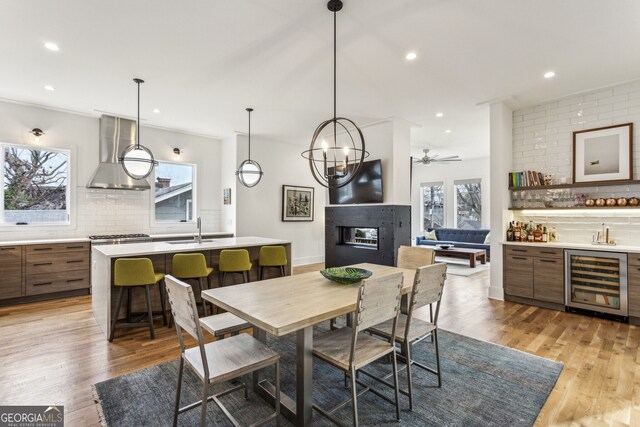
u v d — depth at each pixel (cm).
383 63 332
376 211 546
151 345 297
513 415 197
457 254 717
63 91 408
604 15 248
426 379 240
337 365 180
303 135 641
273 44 296
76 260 457
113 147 516
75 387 225
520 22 258
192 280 386
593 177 400
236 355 183
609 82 377
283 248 427
